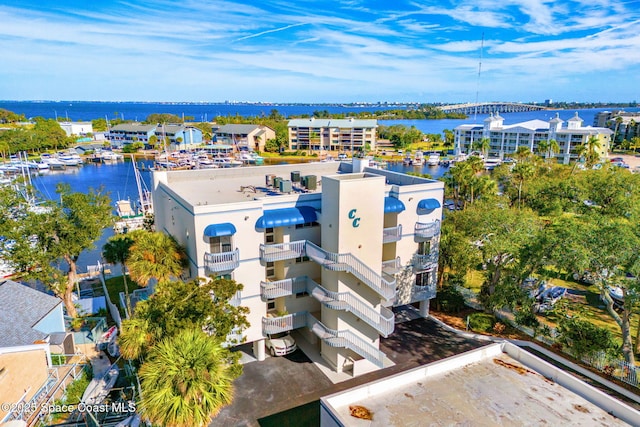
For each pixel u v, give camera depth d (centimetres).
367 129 16625
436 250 3438
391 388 1884
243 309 2297
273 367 2895
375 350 2830
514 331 3347
